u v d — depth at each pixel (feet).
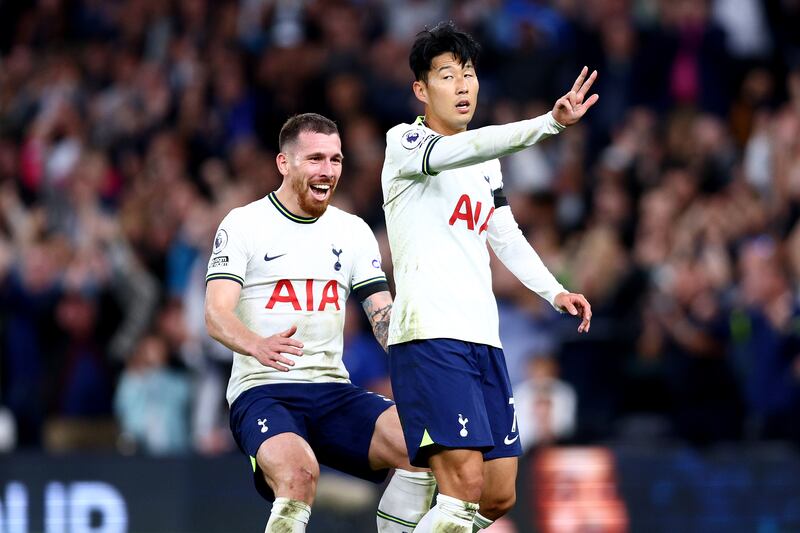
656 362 121.29
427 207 63.87
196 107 163.32
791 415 116.06
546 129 58.08
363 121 150.82
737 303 122.93
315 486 67.31
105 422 129.18
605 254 128.06
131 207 147.02
